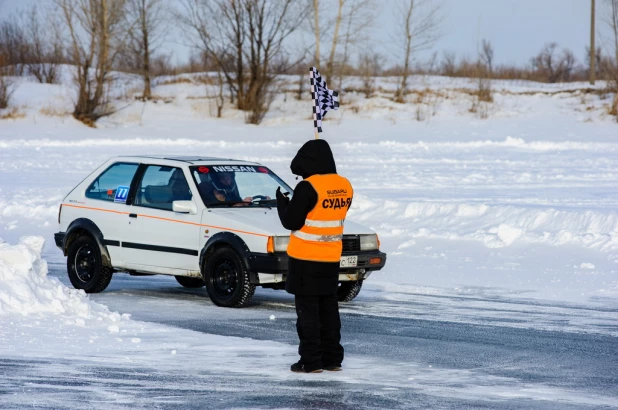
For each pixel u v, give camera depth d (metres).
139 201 13.44
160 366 8.64
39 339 9.56
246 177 13.52
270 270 11.78
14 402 7.22
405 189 28.78
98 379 8.05
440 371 8.72
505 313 12.22
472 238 18.77
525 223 20.20
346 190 8.61
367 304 12.93
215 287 12.53
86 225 13.76
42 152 42.22
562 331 10.98
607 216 19.25
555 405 7.49
